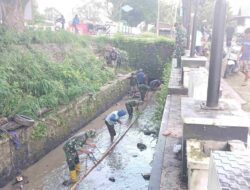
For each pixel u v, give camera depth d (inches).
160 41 893.8
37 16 973.8
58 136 434.0
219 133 133.5
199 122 132.7
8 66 438.9
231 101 160.1
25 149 362.0
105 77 677.9
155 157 182.7
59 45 668.7
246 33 418.0
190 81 230.8
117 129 511.5
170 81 398.9
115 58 818.8
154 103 687.7
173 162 175.0
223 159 72.2
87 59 694.5
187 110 144.3
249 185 59.3
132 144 451.2
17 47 513.0
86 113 529.0
